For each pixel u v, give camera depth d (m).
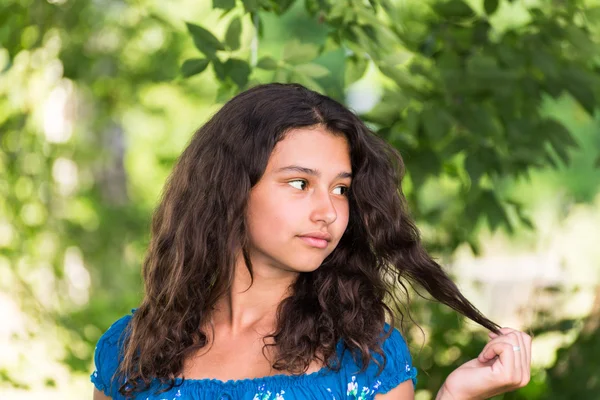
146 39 8.12
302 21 5.35
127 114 9.09
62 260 6.98
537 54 4.73
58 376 5.89
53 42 6.43
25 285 6.17
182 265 2.76
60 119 8.28
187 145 2.86
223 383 2.63
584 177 12.38
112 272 8.30
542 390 5.04
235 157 2.65
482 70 4.59
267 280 2.73
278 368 2.62
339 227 2.60
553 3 5.05
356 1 4.21
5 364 5.74
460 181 5.11
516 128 4.81
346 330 2.65
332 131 2.62
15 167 6.41
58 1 6.33
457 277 5.66
